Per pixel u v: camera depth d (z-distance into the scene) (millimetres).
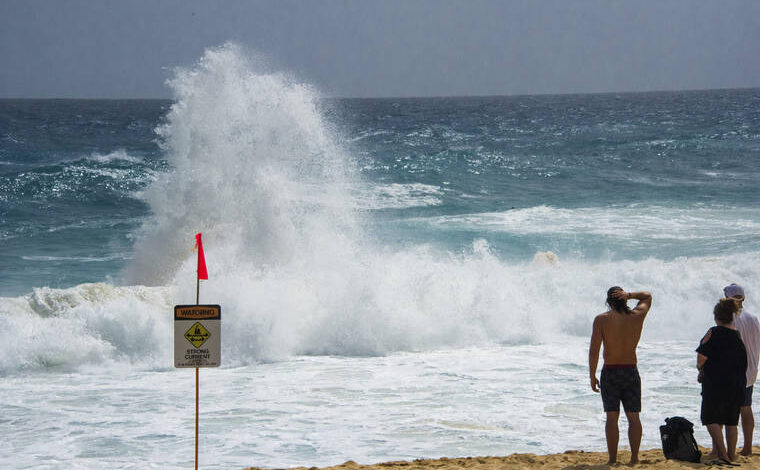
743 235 65625
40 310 34406
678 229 69750
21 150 148500
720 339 18469
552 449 21359
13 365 30703
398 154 137750
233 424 23719
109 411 25188
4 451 21203
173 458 20594
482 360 32688
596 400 26391
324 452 21078
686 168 117938
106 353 32156
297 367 31750
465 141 176375
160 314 34875
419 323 35750
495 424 23672
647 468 17250
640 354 33500
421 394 27266
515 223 75062
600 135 186750
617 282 43375
